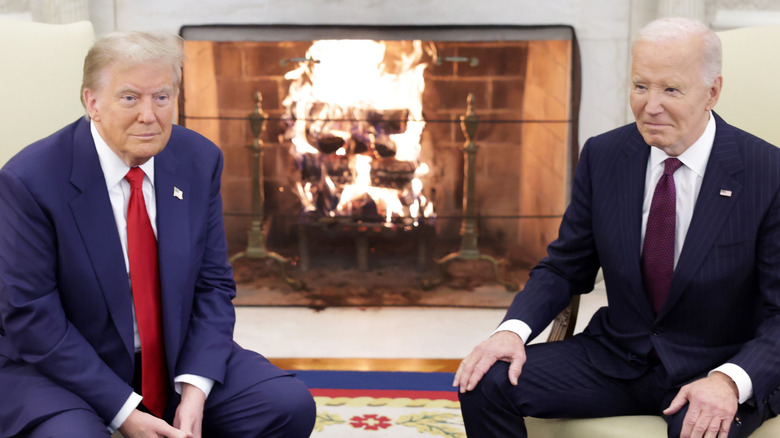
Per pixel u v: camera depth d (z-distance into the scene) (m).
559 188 3.82
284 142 3.80
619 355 1.88
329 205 3.84
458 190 3.83
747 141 1.83
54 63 2.14
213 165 1.93
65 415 1.62
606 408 1.86
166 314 1.77
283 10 3.75
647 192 1.89
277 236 3.93
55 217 1.69
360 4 3.74
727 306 1.79
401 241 3.95
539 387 1.84
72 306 1.74
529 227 3.86
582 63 3.79
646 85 1.75
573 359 1.91
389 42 3.72
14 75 2.08
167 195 1.82
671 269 1.82
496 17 3.74
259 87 3.77
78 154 1.73
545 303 1.96
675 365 1.79
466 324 3.58
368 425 2.60
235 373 1.87
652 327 1.84
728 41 2.19
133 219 1.76
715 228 1.77
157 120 1.67
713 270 1.77
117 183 1.77
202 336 1.84
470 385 1.83
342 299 3.84
